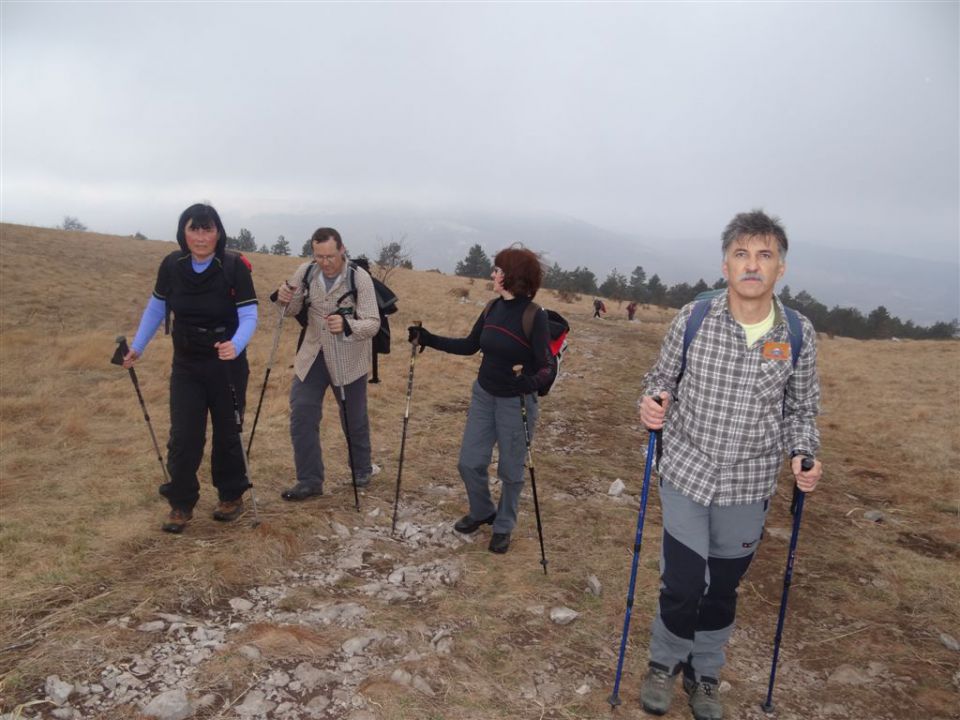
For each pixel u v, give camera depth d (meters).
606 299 67.12
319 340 5.53
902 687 3.55
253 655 3.22
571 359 16.95
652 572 4.65
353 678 3.18
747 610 4.34
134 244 39.00
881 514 6.32
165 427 7.74
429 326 23.52
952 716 3.33
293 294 5.41
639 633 3.88
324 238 5.27
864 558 5.24
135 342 4.54
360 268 5.57
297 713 2.90
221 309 4.41
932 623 4.26
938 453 9.15
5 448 6.55
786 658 3.81
